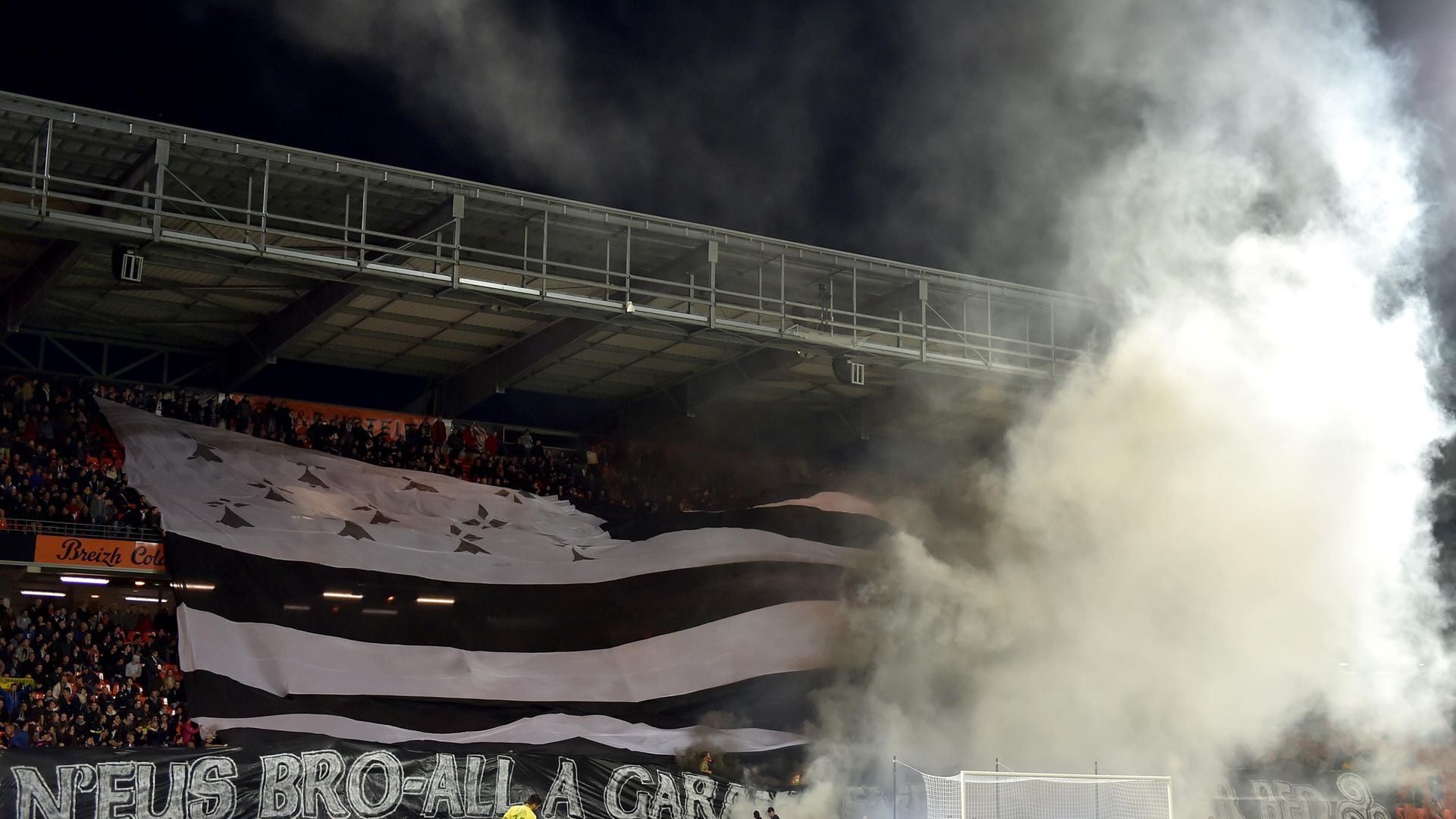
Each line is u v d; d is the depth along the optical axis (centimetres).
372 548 3731
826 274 4025
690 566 4050
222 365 4372
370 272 3278
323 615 3509
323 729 3216
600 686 3669
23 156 3114
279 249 3158
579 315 3591
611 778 3206
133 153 3150
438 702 3428
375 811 2967
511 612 3753
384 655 3503
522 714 3478
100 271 3662
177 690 3319
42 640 3269
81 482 3572
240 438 4059
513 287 3425
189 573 3403
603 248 3819
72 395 3962
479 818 3055
